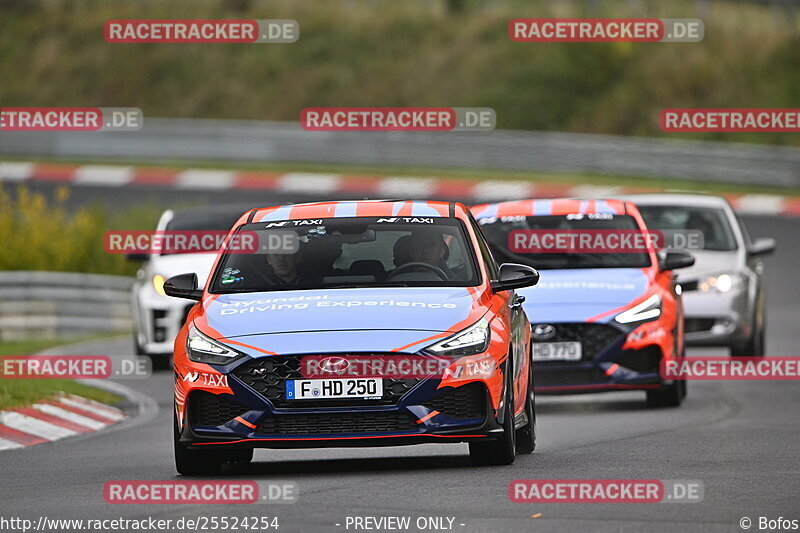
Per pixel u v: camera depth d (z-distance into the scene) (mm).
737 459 32844
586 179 140000
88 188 136875
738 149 139125
